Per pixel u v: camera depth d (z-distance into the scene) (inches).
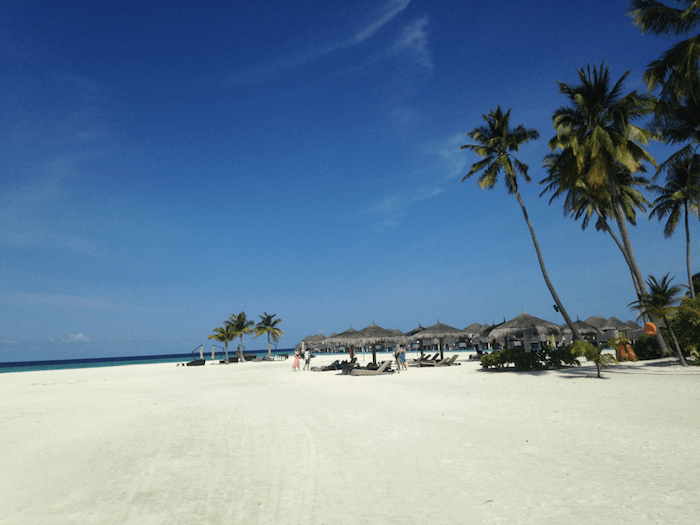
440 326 1306.6
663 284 935.0
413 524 168.1
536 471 225.6
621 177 1050.7
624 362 902.4
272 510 190.7
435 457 261.9
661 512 167.3
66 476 256.2
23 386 1056.2
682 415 355.6
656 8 693.9
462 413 413.1
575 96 831.1
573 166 887.7
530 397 497.7
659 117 729.6
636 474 213.5
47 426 432.1
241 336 2596.0
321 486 220.2
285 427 383.9
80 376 1486.2
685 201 1017.5
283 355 2955.2
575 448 267.1
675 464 226.8
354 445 304.0
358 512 183.3
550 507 177.8
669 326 781.3
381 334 1158.3
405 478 225.6
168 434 373.1
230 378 1138.0
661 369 730.2
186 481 237.5
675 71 673.0
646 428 312.5
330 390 695.1
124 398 692.7
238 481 234.2
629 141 837.2
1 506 206.5
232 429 384.8
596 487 197.9
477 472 229.0
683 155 886.4
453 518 171.9
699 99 790.5
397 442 306.0
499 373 848.9
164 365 2469.2
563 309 939.3
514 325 989.8
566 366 885.8
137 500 209.9
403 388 667.4
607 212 1085.8
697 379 579.5
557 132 897.5
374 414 429.7
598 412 383.6
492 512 175.9
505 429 331.9
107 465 278.7
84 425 434.6
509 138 1056.2
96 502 208.8
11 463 290.5
